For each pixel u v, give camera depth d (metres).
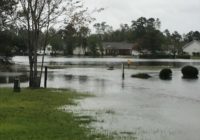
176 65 76.00
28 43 28.88
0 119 15.04
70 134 12.87
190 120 16.17
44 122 14.71
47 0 33.91
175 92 28.38
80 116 16.58
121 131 13.71
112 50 170.00
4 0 33.06
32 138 12.15
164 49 151.50
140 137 12.83
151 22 181.38
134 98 23.95
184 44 189.25
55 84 34.19
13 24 32.28
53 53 145.50
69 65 72.19
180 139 12.64
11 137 12.21
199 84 36.12
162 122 15.64
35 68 28.31
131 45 171.25
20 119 15.12
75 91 27.45
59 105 19.75
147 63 84.38
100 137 12.62
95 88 30.58
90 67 66.50
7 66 58.78
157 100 23.12
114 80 39.72
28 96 22.67
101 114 17.31
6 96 22.28
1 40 54.28
